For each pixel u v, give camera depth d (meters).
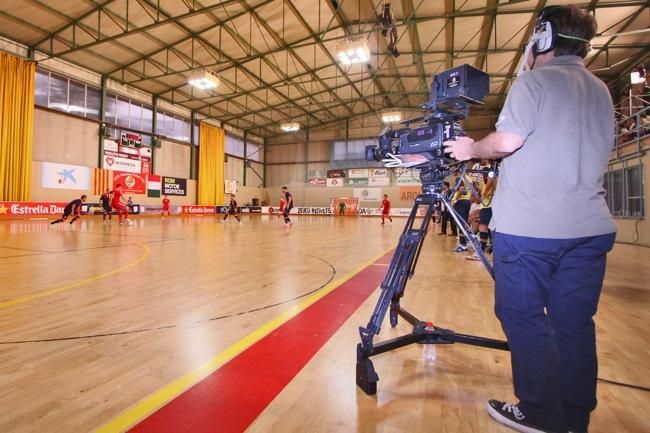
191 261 4.88
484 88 1.56
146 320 2.40
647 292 3.28
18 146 13.41
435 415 1.36
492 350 1.99
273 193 28.78
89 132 15.96
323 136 27.38
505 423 1.27
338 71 17.28
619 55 14.39
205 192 22.70
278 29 13.35
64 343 2.00
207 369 1.71
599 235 1.15
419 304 2.83
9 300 2.86
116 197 12.87
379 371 1.73
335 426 1.28
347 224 15.48
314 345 2.00
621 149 8.78
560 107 1.16
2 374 1.63
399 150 1.79
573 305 1.20
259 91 19.47
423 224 1.68
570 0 10.77
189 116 21.83
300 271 4.18
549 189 1.15
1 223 11.55
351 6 12.10
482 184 5.46
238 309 2.66
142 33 13.11
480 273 4.12
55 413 1.33
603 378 1.65
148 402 1.42
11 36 13.00
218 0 11.39
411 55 15.48
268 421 1.30
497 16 11.92
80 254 5.37
